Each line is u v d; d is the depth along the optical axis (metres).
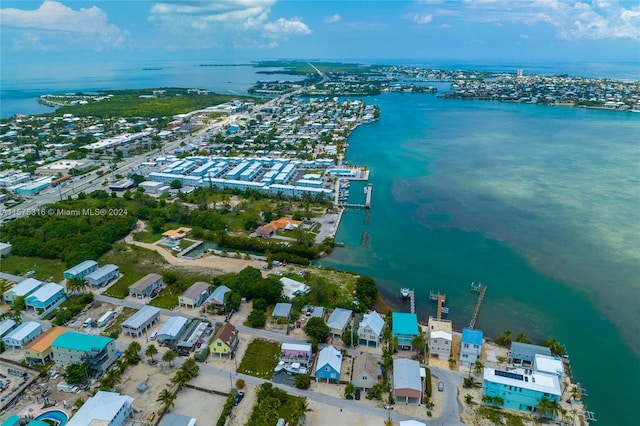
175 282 141.75
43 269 152.12
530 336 120.31
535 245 177.00
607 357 112.81
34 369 102.12
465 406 91.50
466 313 130.88
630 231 189.12
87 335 104.56
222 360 105.19
